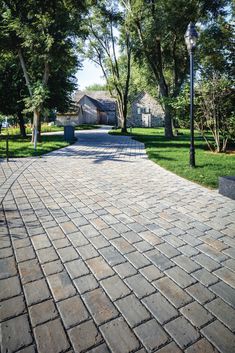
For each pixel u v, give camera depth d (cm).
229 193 589
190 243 381
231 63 1505
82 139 2189
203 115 1264
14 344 213
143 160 1109
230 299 264
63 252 356
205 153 1241
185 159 1067
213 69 1346
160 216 485
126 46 2928
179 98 1295
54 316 243
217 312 247
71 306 255
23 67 1769
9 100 2400
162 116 5484
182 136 2477
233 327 230
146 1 2019
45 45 1562
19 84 2356
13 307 254
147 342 215
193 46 805
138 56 2386
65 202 566
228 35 1512
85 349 209
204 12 1917
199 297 267
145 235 408
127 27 2400
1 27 1599
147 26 2019
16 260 336
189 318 240
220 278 299
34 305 256
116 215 491
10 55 1952
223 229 429
